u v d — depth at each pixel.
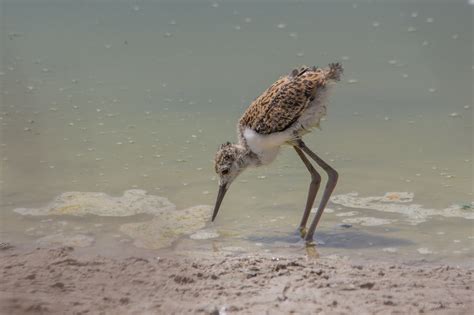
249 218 17.47
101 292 13.66
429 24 27.78
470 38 26.59
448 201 17.88
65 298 13.36
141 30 28.17
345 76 24.36
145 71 25.14
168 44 27.00
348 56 25.45
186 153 20.44
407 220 17.17
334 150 20.59
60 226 17.00
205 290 13.71
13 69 25.31
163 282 14.08
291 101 16.31
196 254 15.61
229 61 25.47
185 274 14.31
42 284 13.93
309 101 16.38
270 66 24.92
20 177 19.23
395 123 21.89
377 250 15.84
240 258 15.17
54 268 14.66
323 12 29.08
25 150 20.56
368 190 18.56
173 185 18.95
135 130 21.66
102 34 27.91
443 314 12.81
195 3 30.23
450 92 23.38
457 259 15.42
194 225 17.14
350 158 20.11
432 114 22.25
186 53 26.31
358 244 16.12
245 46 26.52
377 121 22.08
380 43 26.42
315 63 24.84
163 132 21.53
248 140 16.84
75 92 23.88
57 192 18.56
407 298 13.41
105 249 15.93
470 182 18.67
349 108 22.83
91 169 19.67
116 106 23.05
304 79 16.50
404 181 18.86
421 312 12.90
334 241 16.31
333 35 27.09
